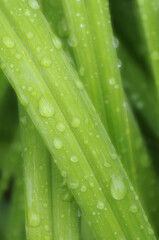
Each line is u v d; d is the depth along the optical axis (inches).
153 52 8.5
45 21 7.2
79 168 7.0
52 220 7.4
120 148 7.9
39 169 7.4
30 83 7.0
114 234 7.1
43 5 8.3
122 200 7.1
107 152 7.1
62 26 8.3
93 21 7.7
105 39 7.7
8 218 10.1
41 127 7.0
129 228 7.1
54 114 7.0
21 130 7.6
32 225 7.3
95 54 7.7
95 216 7.1
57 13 8.3
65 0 7.7
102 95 7.8
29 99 7.0
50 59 7.1
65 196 7.4
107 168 7.1
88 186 7.0
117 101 7.8
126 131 7.9
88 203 7.0
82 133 7.1
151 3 8.5
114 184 7.1
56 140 7.0
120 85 7.8
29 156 7.5
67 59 7.1
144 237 7.1
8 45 7.1
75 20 7.7
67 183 7.0
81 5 7.7
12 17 7.1
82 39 7.7
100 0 7.7
